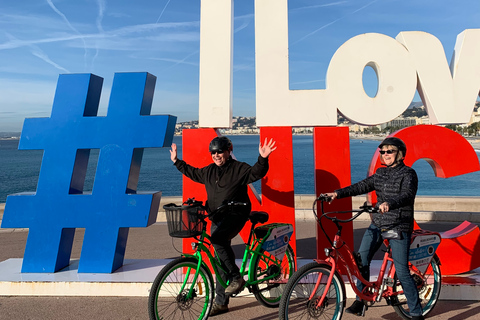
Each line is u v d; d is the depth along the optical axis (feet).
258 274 13.38
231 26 16.39
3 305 14.06
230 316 12.92
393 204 10.83
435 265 13.04
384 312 13.15
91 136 16.34
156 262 17.74
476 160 15.51
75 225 16.29
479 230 15.40
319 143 15.93
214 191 12.64
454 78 15.81
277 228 13.80
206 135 16.35
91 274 15.90
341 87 15.80
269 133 16.15
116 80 16.39
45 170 16.48
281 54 16.05
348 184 15.85
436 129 15.49
